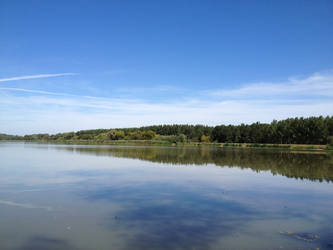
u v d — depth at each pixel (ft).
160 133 600.80
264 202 55.21
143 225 40.93
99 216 44.91
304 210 49.90
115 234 37.29
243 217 45.39
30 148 258.57
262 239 36.06
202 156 165.27
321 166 116.78
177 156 162.30
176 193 61.77
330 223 42.83
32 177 80.07
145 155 167.63
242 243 34.71
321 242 35.17
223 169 103.09
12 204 51.44
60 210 48.03
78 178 79.41
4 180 74.79
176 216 45.37
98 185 69.62
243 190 66.08
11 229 38.83
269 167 111.04
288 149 273.54
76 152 193.88
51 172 90.12
